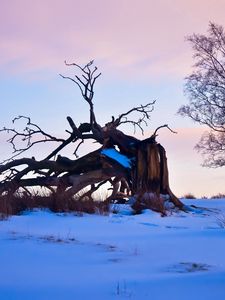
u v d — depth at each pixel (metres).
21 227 14.31
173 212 23.27
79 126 28.52
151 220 18.59
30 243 10.77
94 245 11.02
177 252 10.23
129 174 25.50
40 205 20.27
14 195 21.11
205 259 9.32
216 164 45.53
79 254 9.59
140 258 9.30
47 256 9.20
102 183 26.28
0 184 27.05
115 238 12.64
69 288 6.38
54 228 14.45
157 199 23.12
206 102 46.12
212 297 5.73
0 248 9.98
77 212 19.08
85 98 27.12
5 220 15.94
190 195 39.44
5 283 6.73
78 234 13.32
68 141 28.30
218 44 46.41
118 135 26.36
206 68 46.91
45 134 28.52
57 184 26.05
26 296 5.91
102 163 26.00
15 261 8.55
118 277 7.22
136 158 25.39
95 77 27.38
